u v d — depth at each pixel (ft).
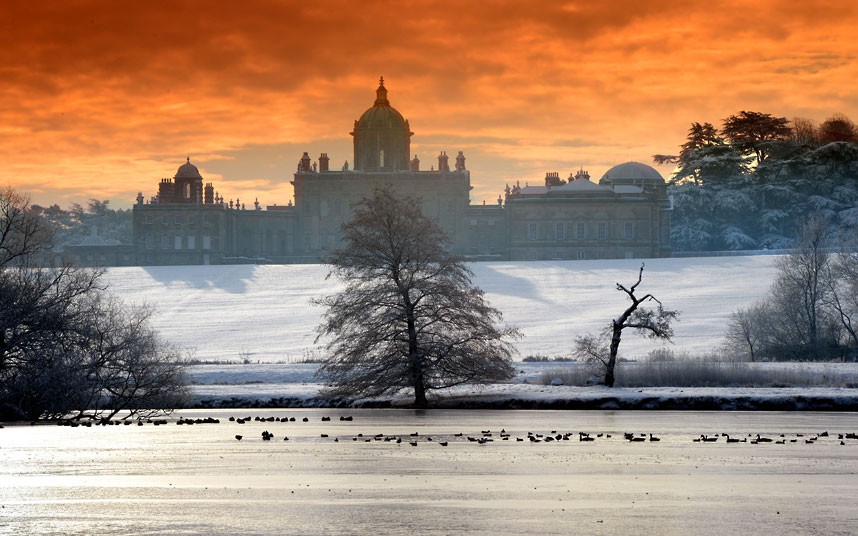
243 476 203.62
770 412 324.80
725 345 551.59
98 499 179.52
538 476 203.31
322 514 166.81
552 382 381.60
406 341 342.64
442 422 299.38
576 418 308.81
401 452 235.61
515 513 167.63
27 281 317.42
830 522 161.27
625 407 335.67
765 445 245.65
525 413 325.21
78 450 240.73
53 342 308.60
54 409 308.81
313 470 210.79
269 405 354.13
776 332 521.24
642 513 167.73
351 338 344.08
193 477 201.77
